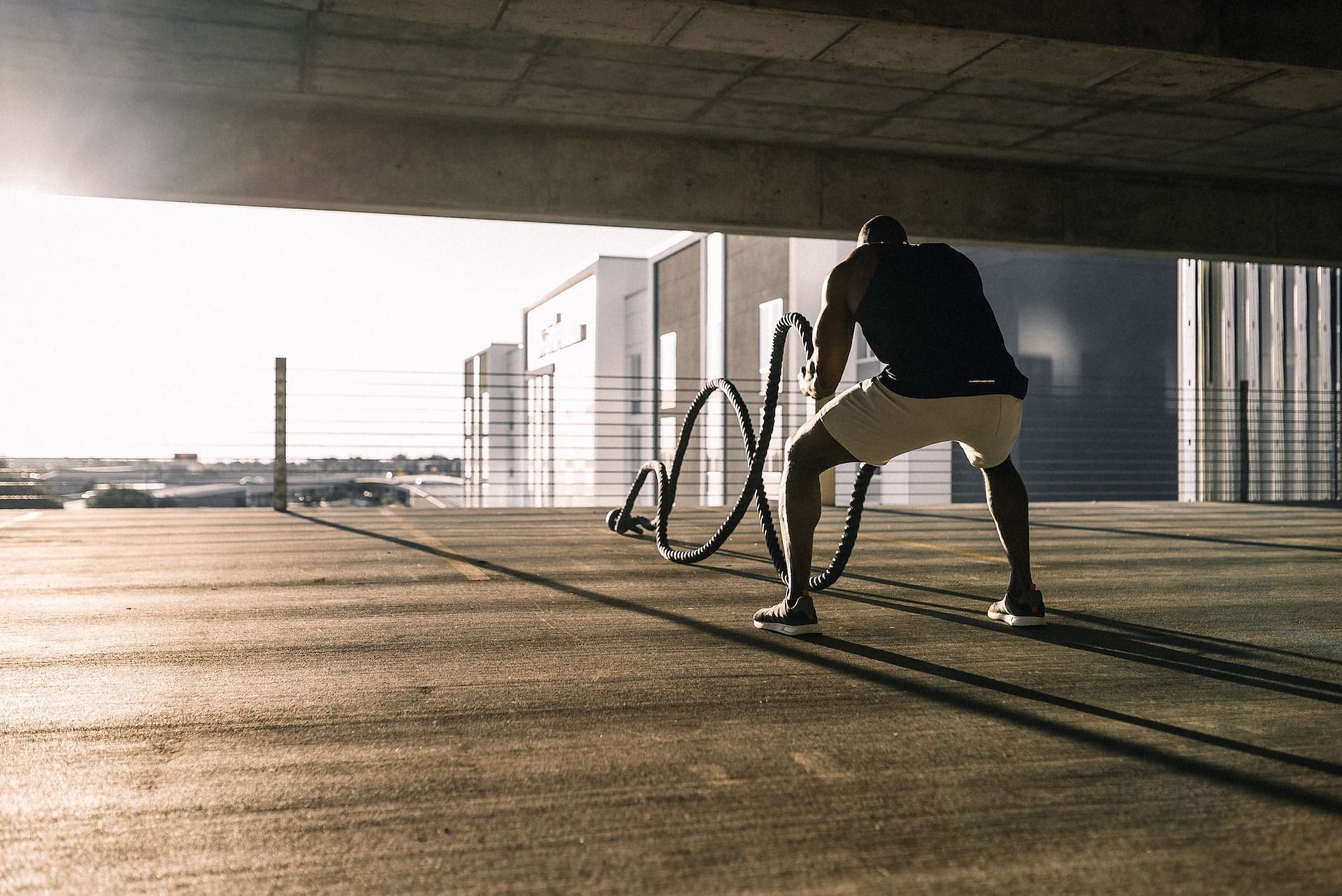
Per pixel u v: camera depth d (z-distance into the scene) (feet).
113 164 28.78
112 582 16.65
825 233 35.04
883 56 22.81
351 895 5.14
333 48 25.71
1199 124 32.19
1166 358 68.54
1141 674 10.23
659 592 15.70
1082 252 38.34
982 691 9.50
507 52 26.13
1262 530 29.37
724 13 20.61
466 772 7.11
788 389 64.39
